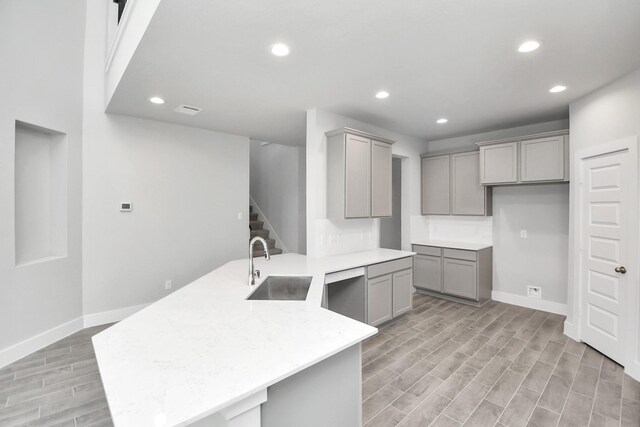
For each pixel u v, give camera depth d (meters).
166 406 0.85
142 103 3.21
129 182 3.69
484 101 3.21
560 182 3.72
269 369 1.05
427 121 3.96
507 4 1.67
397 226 5.86
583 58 2.29
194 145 4.19
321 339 1.30
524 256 4.24
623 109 2.59
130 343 1.25
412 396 2.21
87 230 3.44
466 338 3.21
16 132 2.95
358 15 1.75
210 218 4.35
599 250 2.85
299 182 5.73
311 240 3.47
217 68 2.40
